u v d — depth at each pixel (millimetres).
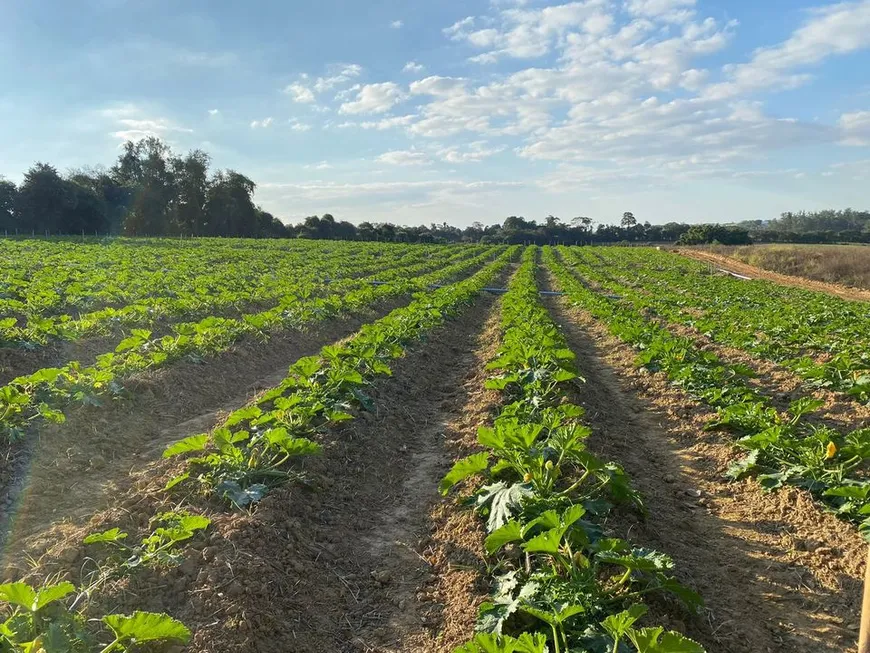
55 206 71125
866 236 97250
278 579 5266
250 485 6699
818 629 5055
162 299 17078
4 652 3879
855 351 14250
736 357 15148
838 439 7855
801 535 6402
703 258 61562
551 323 16688
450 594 5371
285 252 47500
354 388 9773
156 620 3957
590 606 4371
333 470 7605
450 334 17734
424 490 7695
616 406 11391
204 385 11102
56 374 8531
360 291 22672
